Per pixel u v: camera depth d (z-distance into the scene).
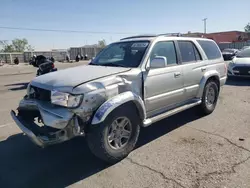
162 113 4.18
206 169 3.16
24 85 11.10
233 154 3.55
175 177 3.00
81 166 3.37
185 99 4.73
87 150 3.84
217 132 4.44
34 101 3.31
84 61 36.41
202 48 5.25
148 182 2.92
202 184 2.83
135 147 3.89
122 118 3.41
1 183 2.98
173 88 4.29
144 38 4.34
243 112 5.65
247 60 10.16
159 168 3.22
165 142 4.05
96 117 3.04
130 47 4.21
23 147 4.00
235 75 10.18
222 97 7.31
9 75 16.45
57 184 2.96
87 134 3.14
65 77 3.33
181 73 4.44
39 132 3.07
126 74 3.47
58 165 3.41
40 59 10.76
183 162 3.36
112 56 4.33
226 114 5.53
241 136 4.22
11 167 3.37
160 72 3.98
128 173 3.14
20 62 36.84
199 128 4.67
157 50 4.12
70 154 3.73
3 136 4.50
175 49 4.50
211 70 5.33
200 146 3.86
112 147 3.32
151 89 3.83
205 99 5.25
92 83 3.11
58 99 2.99
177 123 4.98
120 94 3.31
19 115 3.60
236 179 2.91
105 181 2.98
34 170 3.29
